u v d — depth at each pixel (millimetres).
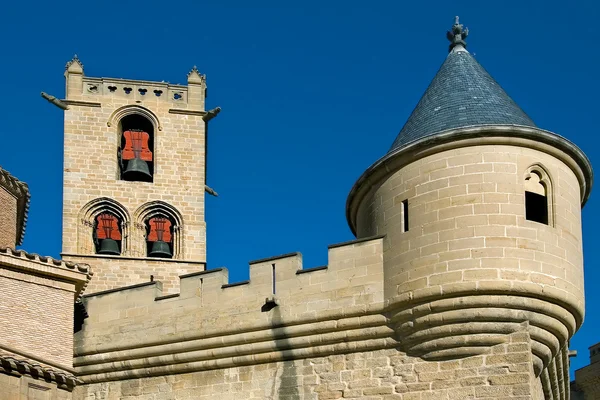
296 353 36469
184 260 55844
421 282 34281
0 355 36312
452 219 34375
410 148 35438
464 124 36000
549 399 38938
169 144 58062
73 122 57281
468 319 33812
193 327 38062
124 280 54562
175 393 37969
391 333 35281
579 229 35969
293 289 36938
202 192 57594
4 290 37531
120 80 58500
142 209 56531
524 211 34406
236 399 36938
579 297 34844
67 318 38750
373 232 36656
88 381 39281
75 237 55125
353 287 35969
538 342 34188
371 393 35125
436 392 34156
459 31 41062
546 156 35250
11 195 45156
